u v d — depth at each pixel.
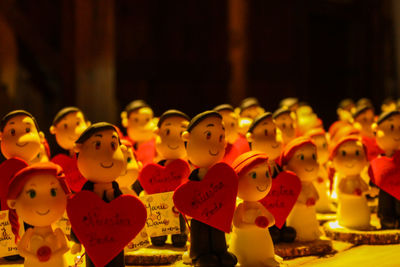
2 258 2.82
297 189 2.83
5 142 2.77
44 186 2.13
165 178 2.95
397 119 3.19
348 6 10.11
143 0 8.66
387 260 2.65
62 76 7.24
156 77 8.86
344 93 10.56
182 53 8.92
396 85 9.91
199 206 2.29
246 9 8.89
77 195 2.19
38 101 7.69
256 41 9.39
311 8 9.70
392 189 3.06
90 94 7.21
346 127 3.82
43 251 2.17
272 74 9.55
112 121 7.41
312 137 3.75
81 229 2.16
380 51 9.95
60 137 3.34
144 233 2.73
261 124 2.89
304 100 9.77
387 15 9.88
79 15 7.11
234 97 8.95
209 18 8.95
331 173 3.40
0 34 6.61
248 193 2.37
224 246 2.34
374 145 3.94
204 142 2.33
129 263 2.72
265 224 2.37
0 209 2.71
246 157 2.40
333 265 2.59
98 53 7.22
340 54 10.51
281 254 2.77
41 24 7.60
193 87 9.02
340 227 3.24
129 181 2.89
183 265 2.58
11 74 6.72
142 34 8.71
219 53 9.02
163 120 3.05
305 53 9.70
